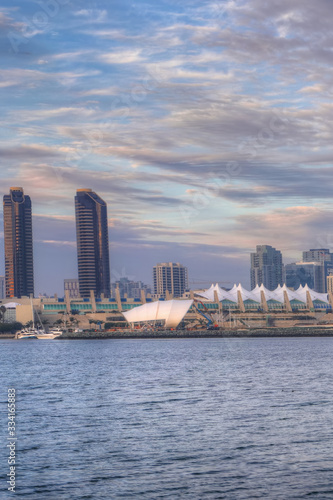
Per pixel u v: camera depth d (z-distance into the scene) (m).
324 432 56.91
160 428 60.53
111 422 64.31
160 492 41.19
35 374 123.94
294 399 77.06
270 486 41.88
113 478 44.19
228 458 48.62
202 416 66.56
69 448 52.91
